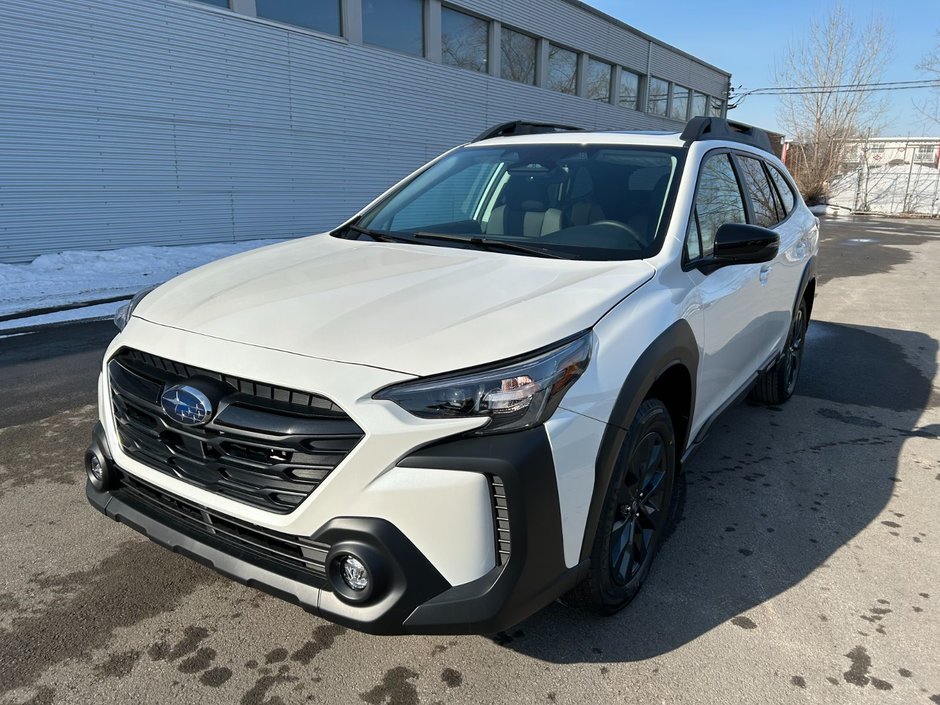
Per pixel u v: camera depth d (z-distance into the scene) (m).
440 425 1.76
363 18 14.59
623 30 23.59
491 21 17.91
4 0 9.41
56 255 10.33
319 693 2.06
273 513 1.88
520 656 2.24
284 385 1.83
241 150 12.75
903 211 34.97
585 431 1.95
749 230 2.69
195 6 11.56
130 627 2.33
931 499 3.45
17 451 3.71
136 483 2.21
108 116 10.79
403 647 2.28
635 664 2.22
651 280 2.43
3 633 2.28
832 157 35.88
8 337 6.36
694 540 3.01
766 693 2.11
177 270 10.42
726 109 33.97
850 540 3.04
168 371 2.06
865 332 7.45
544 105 20.45
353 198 15.10
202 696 2.04
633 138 3.36
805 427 4.45
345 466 1.76
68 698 2.01
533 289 2.21
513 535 1.81
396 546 1.75
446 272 2.41
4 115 9.69
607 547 2.20
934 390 5.34
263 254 2.91
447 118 17.05
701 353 2.71
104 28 10.48
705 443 4.13
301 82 13.50
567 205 3.01
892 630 2.43
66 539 2.86
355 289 2.25
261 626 2.36
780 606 2.55
